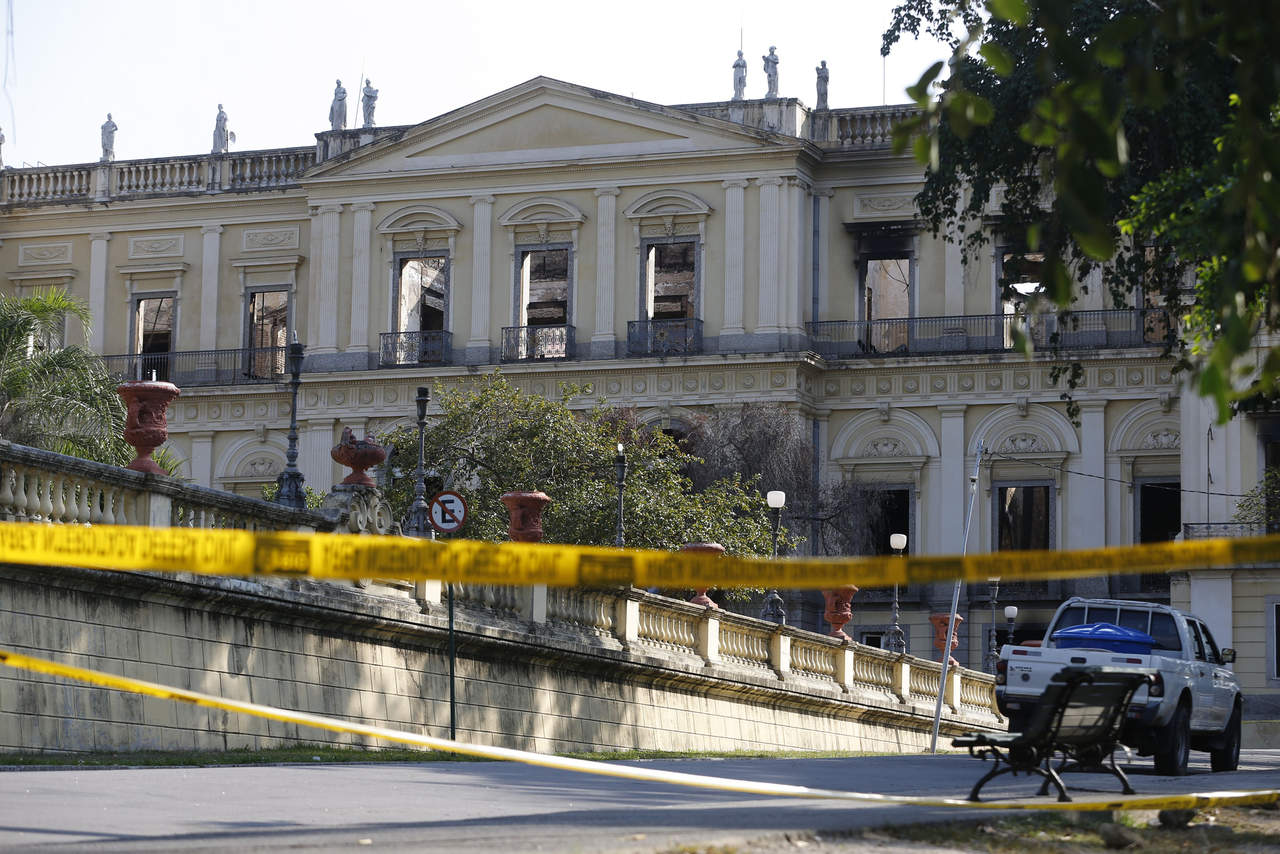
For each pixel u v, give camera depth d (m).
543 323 92.94
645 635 41.75
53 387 55.03
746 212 89.12
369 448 36.31
